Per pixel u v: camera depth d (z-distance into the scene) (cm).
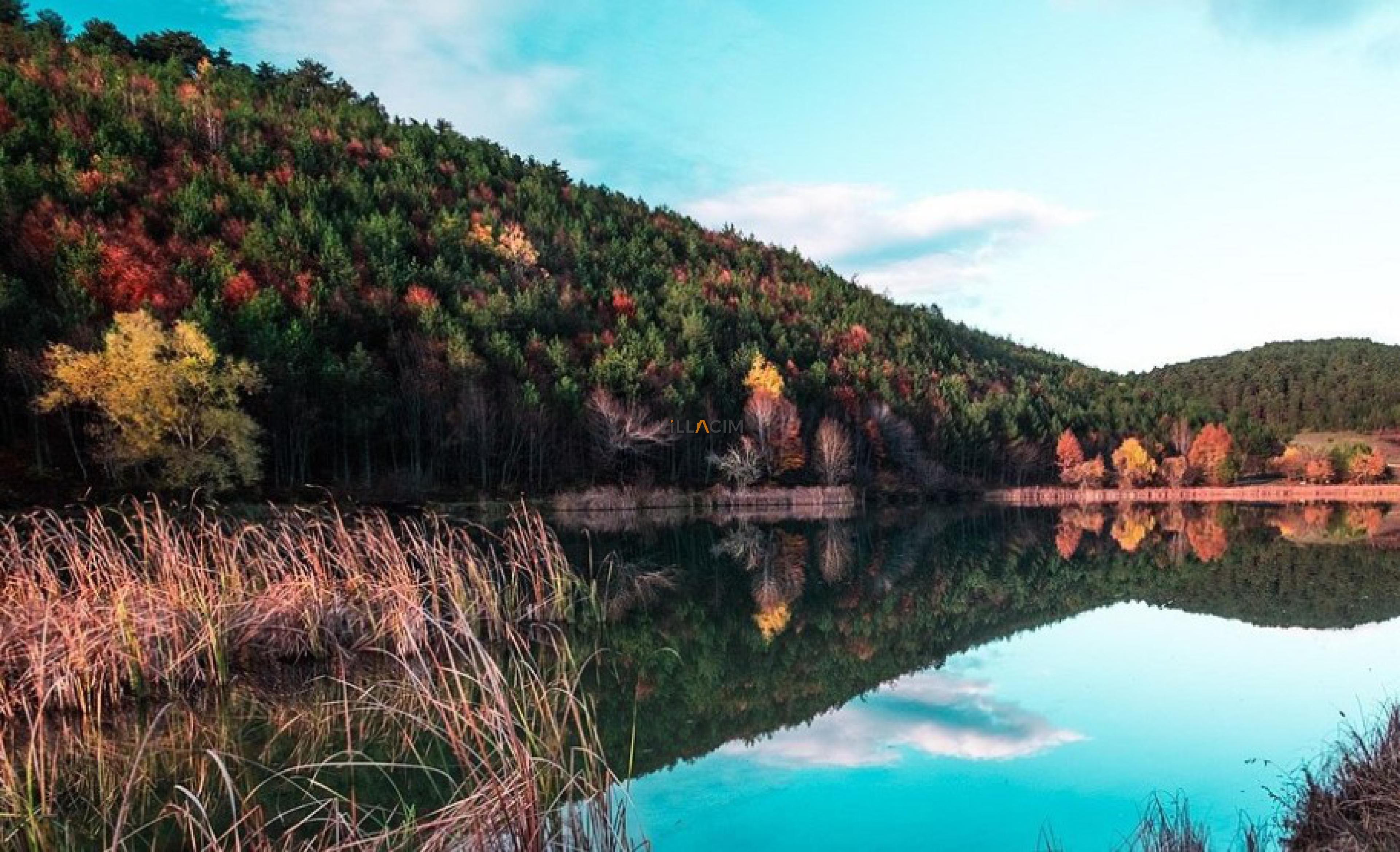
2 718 994
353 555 1389
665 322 9706
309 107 13262
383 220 9088
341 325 6400
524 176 15338
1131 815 778
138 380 3794
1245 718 1108
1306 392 15500
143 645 1105
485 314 7162
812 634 1723
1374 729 828
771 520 5225
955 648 1600
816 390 8519
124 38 12175
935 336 14775
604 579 2392
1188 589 2377
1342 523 5153
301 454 5006
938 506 7200
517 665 889
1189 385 17912
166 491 3950
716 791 848
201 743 942
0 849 645
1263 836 705
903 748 991
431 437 5616
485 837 547
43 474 3912
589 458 6500
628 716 1121
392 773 846
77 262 5416
